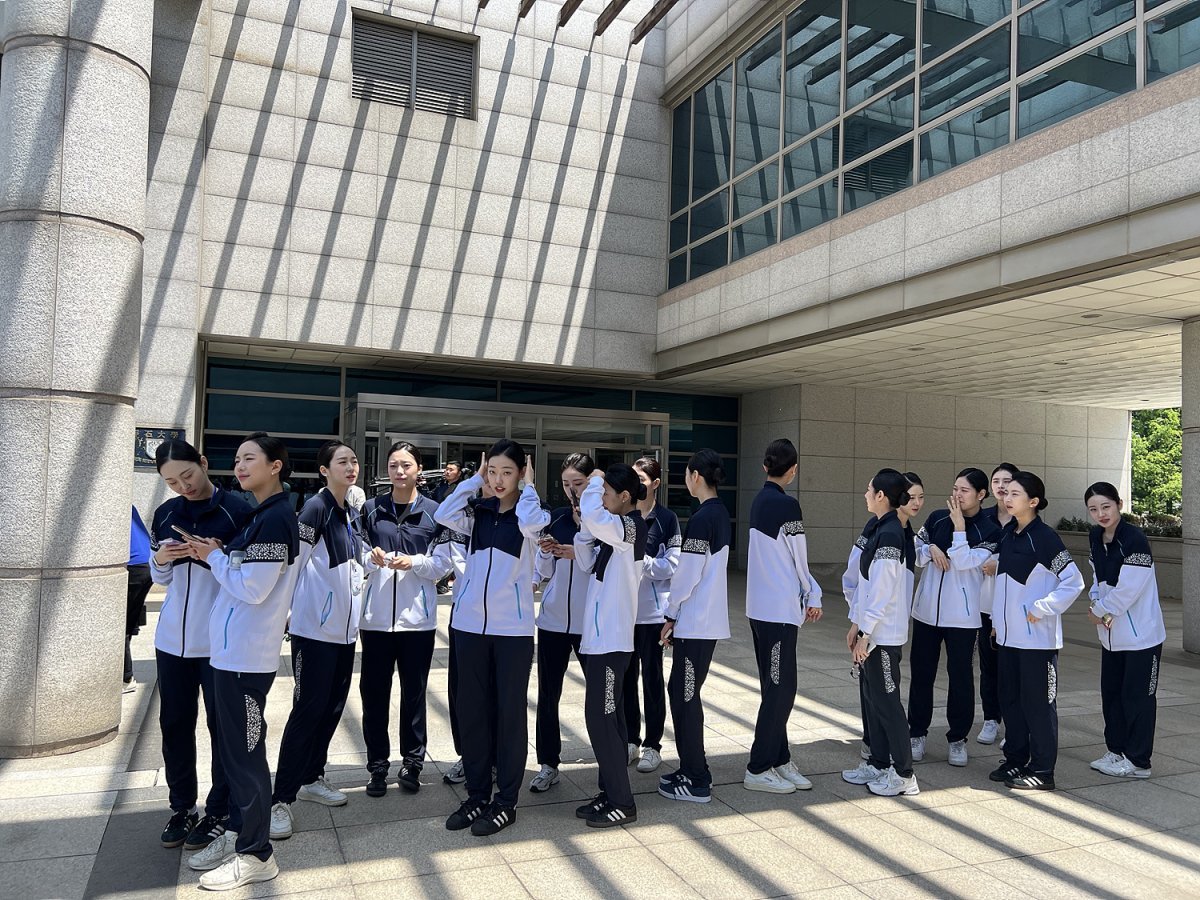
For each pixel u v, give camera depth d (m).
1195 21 6.43
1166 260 6.92
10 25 5.12
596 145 13.52
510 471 4.04
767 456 4.83
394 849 3.76
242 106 11.55
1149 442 34.03
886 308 9.45
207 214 11.34
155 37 11.09
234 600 3.41
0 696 4.88
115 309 5.23
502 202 12.87
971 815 4.36
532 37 13.13
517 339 12.91
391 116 12.27
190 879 3.43
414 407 13.35
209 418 13.12
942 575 5.39
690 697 4.44
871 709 4.78
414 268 12.31
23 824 3.97
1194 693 7.37
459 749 4.55
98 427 5.15
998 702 5.78
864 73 10.06
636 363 13.78
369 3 12.16
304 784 4.27
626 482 4.11
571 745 5.47
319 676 4.00
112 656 5.25
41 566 4.95
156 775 4.64
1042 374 13.76
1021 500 4.82
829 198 10.51
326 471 4.16
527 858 3.70
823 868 3.68
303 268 11.73
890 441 16.25
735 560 16.81
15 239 5.00
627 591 4.12
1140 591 5.02
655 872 3.59
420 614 4.45
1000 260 8.05
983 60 8.45
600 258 13.52
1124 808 4.50
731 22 12.24
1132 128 6.81
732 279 12.16
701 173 13.21
